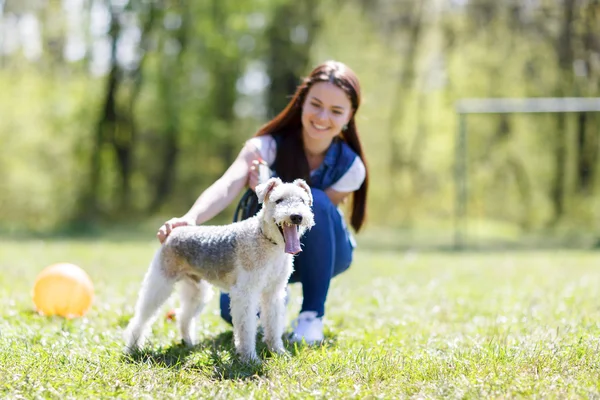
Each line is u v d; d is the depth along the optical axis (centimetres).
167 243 457
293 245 403
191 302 481
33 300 593
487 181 2288
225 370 404
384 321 588
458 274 953
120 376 384
